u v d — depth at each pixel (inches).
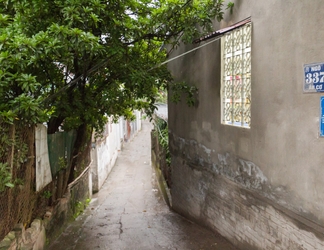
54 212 213.0
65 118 227.8
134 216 293.6
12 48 131.6
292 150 128.3
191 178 256.5
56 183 235.9
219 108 198.1
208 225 224.5
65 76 211.6
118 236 226.7
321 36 110.7
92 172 424.2
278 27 134.2
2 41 129.9
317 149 114.7
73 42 142.9
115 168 605.0
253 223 161.2
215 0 189.6
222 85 194.4
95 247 203.6
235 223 181.9
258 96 151.8
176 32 213.2
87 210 326.6
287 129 131.0
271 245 145.2
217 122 201.9
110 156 570.9
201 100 228.1
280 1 132.2
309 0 115.4
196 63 235.0
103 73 217.2
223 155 195.0
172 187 317.4
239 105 175.8
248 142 163.5
